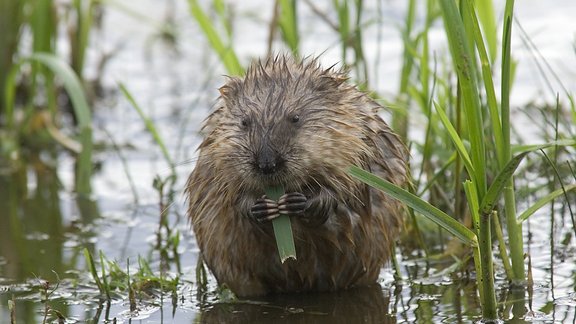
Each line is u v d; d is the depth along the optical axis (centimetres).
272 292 1181
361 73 1631
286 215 1047
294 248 1034
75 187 1634
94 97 1998
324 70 1167
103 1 1966
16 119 1858
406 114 1462
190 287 1202
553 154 1420
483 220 989
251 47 2084
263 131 1066
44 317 1070
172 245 1352
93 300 1159
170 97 2005
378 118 1171
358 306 1120
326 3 2256
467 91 976
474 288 1154
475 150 983
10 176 1695
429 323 1047
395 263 1205
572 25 2033
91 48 2252
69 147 1802
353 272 1161
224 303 1144
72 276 1249
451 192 1379
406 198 982
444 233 1332
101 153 1780
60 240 1395
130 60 2209
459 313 1071
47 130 1816
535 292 1115
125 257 1317
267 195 1063
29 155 1788
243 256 1142
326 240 1119
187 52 2248
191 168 1669
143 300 1156
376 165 1143
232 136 1091
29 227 1452
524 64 1881
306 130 1077
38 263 1301
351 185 1094
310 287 1177
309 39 2072
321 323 1072
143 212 1502
